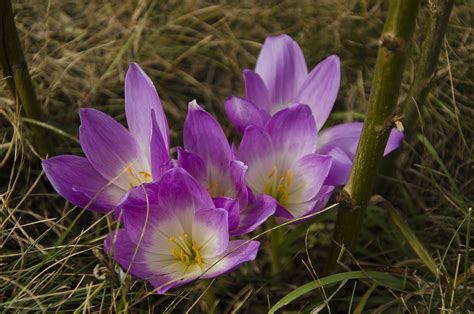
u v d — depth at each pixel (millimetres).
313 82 673
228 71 854
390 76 599
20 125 757
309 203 648
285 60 681
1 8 689
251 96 666
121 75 845
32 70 842
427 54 706
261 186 648
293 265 738
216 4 896
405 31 588
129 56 861
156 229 623
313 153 643
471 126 832
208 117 616
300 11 896
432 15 686
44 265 715
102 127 645
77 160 642
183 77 844
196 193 611
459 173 807
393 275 708
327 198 654
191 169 620
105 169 645
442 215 771
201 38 874
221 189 631
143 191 616
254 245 613
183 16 879
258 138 633
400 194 785
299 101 677
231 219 611
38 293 695
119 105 828
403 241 738
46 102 820
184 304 718
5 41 704
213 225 614
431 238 759
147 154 646
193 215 621
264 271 738
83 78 847
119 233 625
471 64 865
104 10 893
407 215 776
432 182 777
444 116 835
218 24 884
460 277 684
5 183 774
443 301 671
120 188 647
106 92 836
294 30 887
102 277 667
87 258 723
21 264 702
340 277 663
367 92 852
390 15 588
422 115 812
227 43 868
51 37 878
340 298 703
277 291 724
